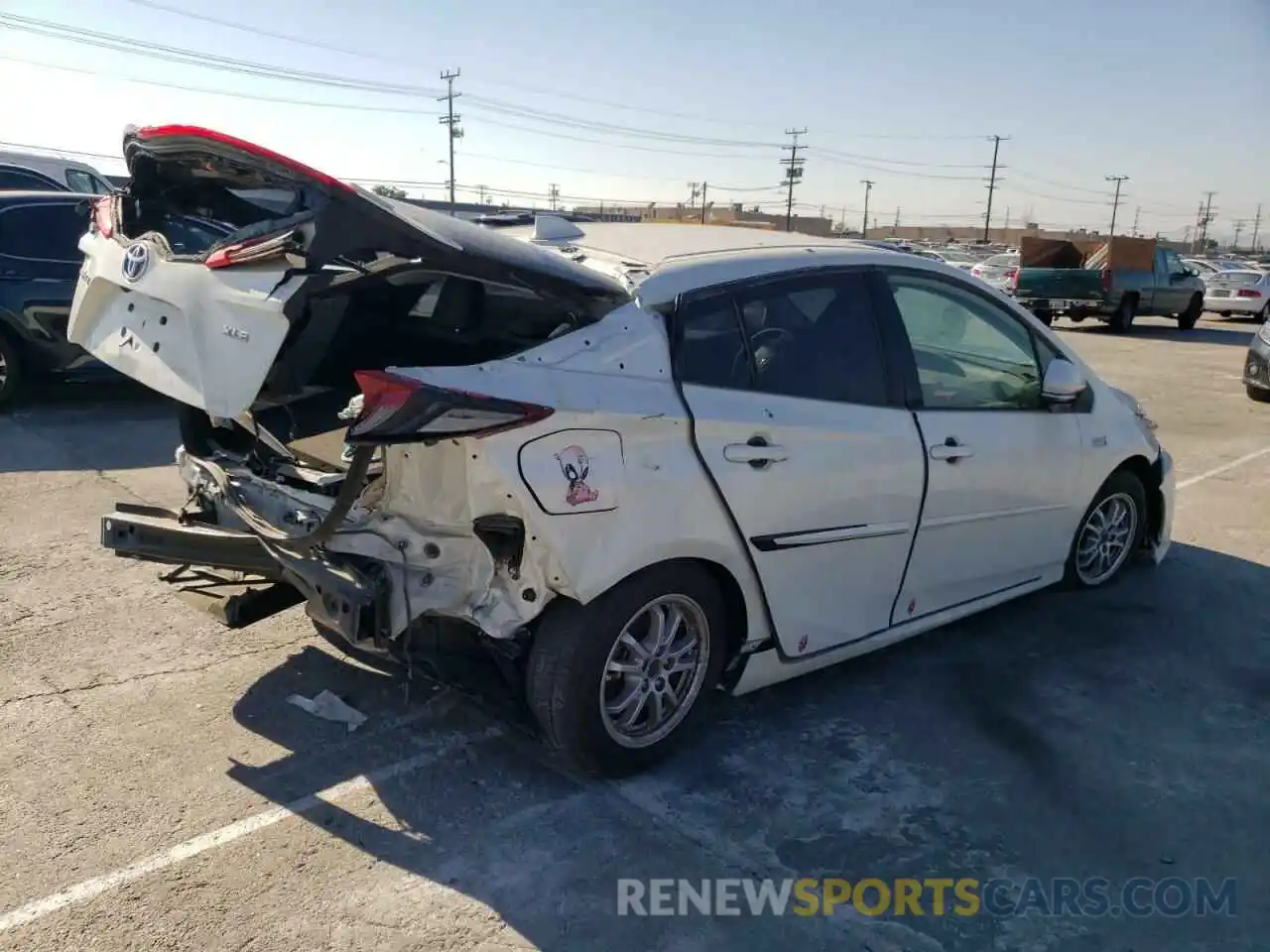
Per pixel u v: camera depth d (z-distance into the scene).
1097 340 20.16
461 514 3.00
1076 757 3.73
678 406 3.21
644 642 3.37
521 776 3.42
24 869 2.81
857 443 3.69
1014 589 4.74
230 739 3.54
